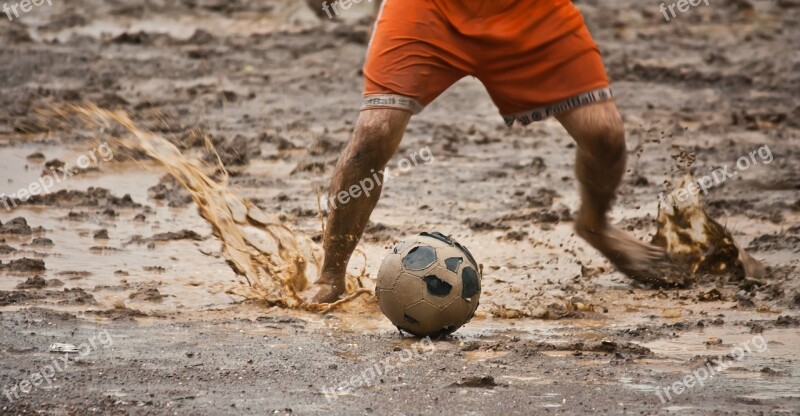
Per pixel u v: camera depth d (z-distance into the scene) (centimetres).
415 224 2738
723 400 1561
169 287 2159
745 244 2566
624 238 2222
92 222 2661
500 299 2138
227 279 2223
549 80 2058
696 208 2347
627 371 1686
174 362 1697
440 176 3297
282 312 2020
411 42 2002
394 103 1998
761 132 3947
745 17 6469
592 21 6219
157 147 3453
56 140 3525
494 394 1572
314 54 5297
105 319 1923
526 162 3500
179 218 2728
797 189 3195
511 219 2795
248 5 6456
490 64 2059
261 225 2269
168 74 4712
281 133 3778
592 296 2167
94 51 5131
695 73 4909
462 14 2033
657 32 6000
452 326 1839
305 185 3138
